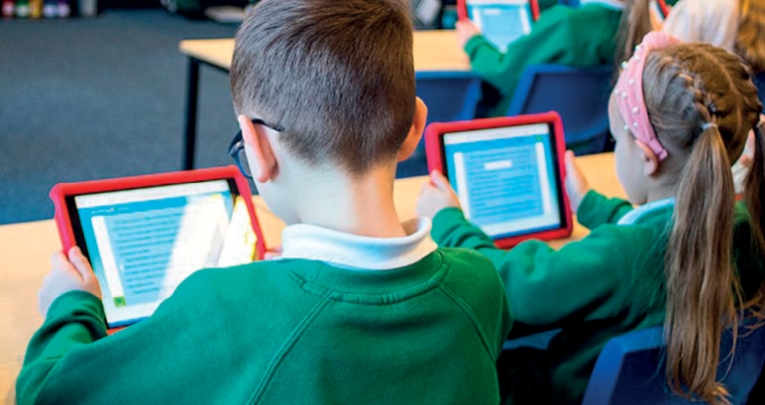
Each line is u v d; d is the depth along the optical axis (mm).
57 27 6492
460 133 1599
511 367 1445
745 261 1254
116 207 1273
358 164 839
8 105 4469
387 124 844
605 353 1150
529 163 1657
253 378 782
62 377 846
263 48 843
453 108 3004
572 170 1670
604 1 2684
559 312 1246
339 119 825
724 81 1207
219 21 7195
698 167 1146
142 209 1292
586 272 1221
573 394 1304
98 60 5613
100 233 1254
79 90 4879
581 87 2781
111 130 4238
